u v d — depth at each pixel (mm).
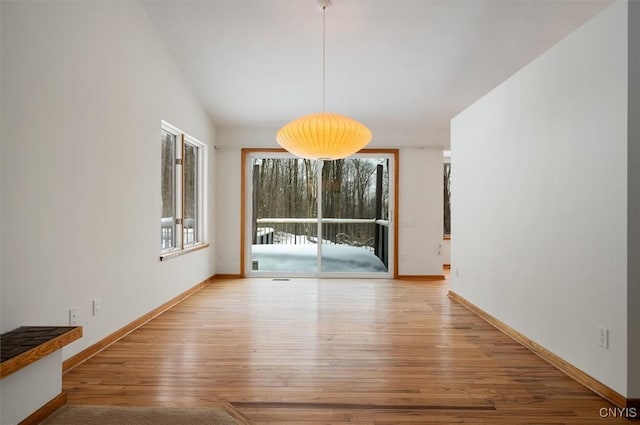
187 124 4551
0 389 1600
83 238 2551
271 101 5020
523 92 2951
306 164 5984
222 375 2332
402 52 3965
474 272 3900
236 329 3264
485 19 3428
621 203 1965
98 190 2721
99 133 2727
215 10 3430
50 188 2236
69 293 2410
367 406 1969
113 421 1804
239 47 3934
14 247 1986
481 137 3734
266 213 6000
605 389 2064
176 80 4195
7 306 1956
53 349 1854
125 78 3090
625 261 1938
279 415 1877
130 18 3164
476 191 3848
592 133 2180
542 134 2691
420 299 4461
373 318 3631
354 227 6004
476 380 2281
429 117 5449
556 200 2523
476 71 4262
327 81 4551
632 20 1925
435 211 5824
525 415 1888
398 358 2623
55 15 2264
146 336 3068
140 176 3371
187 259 4586
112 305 2924
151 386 2178
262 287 5133
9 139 1941
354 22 3533
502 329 3266
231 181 5801
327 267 5969
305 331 3217
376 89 4715
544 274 2660
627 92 1926
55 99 2268
